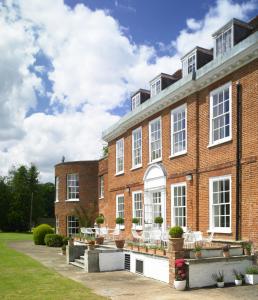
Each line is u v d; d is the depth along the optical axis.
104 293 11.95
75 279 14.80
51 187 94.56
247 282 12.88
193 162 17.58
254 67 14.42
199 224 17.03
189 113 18.11
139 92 25.27
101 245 19.53
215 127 16.62
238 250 13.74
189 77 17.53
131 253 16.78
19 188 71.56
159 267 14.39
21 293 11.65
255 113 14.25
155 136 21.41
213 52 17.84
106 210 29.98
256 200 13.91
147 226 20.81
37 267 17.91
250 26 16.67
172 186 19.22
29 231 70.50
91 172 37.28
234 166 15.12
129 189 24.31
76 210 34.69
